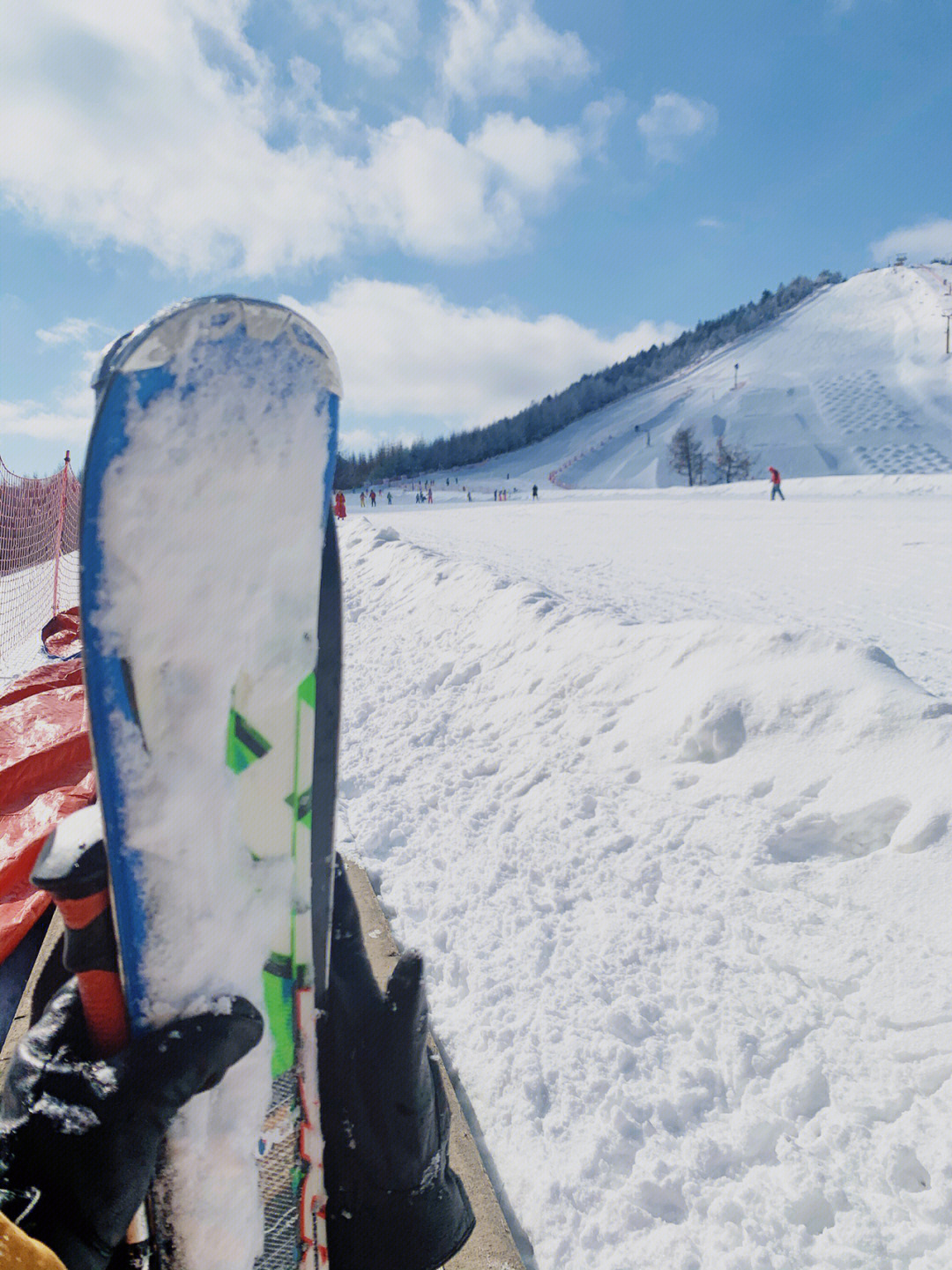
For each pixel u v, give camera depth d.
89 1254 0.91
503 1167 1.94
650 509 29.17
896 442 98.56
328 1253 1.30
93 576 0.95
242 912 1.06
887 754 2.77
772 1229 1.64
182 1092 0.94
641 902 2.72
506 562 13.11
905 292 136.88
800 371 124.50
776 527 18.69
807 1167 1.74
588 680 4.23
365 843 3.49
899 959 2.14
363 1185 1.26
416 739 4.56
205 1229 1.03
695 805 3.06
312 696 1.12
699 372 141.12
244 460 1.01
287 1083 1.15
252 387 1.00
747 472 93.81
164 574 0.97
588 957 2.52
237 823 1.06
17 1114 0.96
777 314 153.75
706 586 10.12
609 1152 1.88
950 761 2.60
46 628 7.57
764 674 3.39
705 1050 2.12
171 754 1.00
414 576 8.62
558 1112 2.02
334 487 1.13
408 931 2.86
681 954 2.45
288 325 1.02
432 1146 1.30
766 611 8.26
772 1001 2.18
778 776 2.98
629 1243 1.69
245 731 1.06
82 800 3.54
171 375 0.95
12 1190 0.91
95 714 0.96
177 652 0.99
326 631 1.15
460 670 5.33
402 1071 1.22
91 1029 1.02
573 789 3.45
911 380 110.69
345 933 1.32
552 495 57.88
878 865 2.46
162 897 1.00
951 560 11.84
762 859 2.68
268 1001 1.11
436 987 2.57
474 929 2.79
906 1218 1.61
